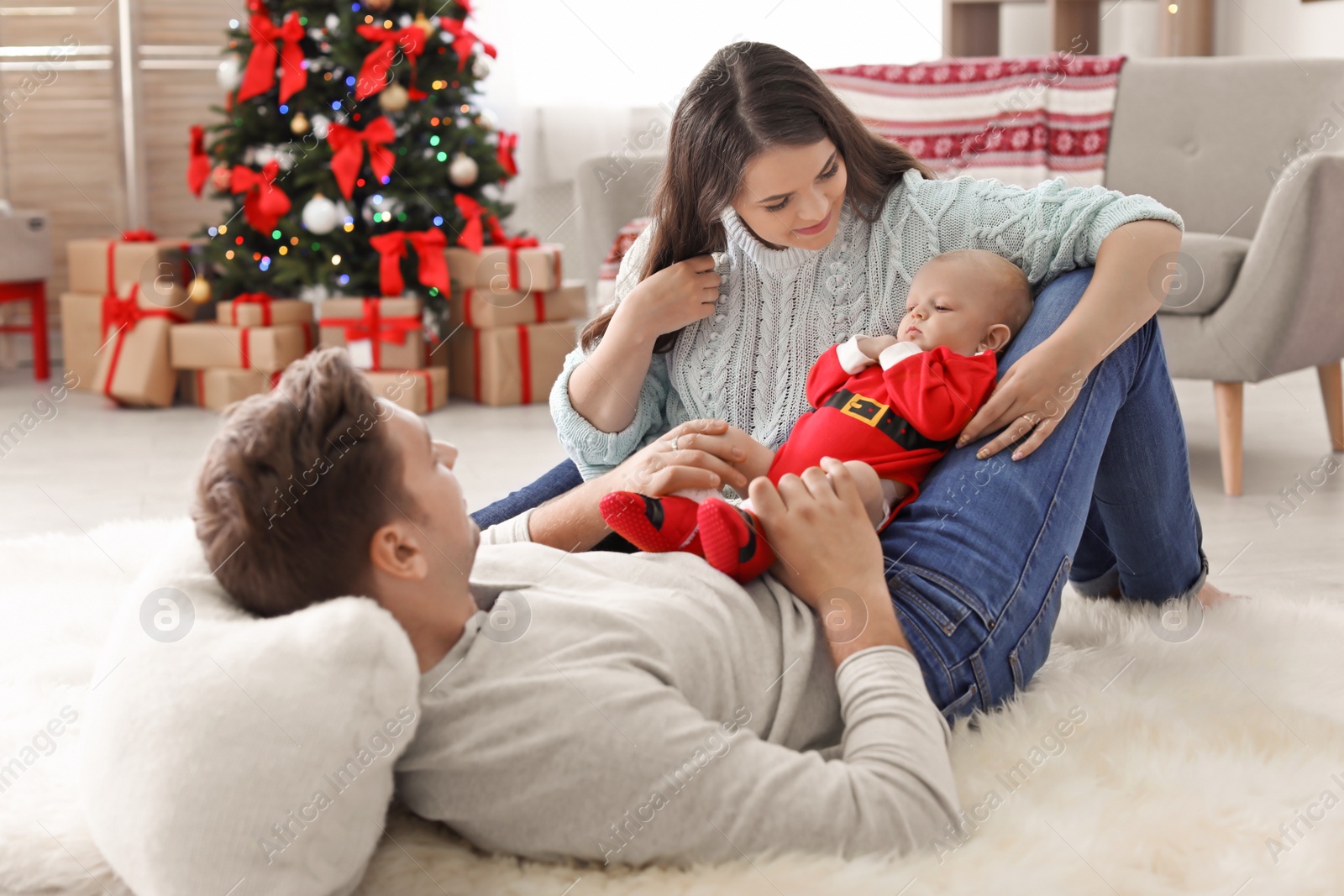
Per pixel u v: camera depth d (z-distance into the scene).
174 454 2.88
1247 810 0.95
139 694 0.81
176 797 0.77
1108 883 0.86
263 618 0.87
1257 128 3.02
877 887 0.82
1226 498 2.27
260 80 3.33
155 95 4.37
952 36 4.54
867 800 0.84
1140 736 1.08
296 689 0.78
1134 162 3.18
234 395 3.35
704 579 0.98
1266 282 2.26
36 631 1.51
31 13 4.22
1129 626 1.38
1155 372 1.26
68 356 3.67
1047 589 1.08
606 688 0.84
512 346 3.46
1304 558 1.88
